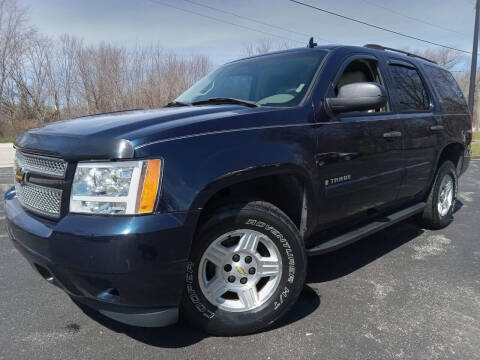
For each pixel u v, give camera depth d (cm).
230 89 332
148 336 247
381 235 448
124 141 197
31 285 319
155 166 198
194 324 241
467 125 491
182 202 203
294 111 262
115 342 240
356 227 332
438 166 443
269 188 271
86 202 199
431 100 421
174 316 217
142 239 192
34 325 259
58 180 210
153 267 198
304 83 291
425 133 388
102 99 2902
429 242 423
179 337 245
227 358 224
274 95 296
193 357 225
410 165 370
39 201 225
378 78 354
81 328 256
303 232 273
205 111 249
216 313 238
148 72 2873
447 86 476
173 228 199
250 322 243
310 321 263
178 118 231
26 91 2888
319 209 275
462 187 753
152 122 222
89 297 208
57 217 209
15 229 232
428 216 448
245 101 285
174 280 206
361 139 302
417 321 262
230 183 220
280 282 250
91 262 194
